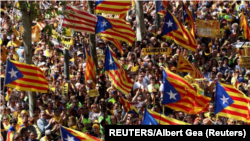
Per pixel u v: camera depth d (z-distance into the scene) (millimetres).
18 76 48844
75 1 71125
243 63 55844
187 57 60938
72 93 54375
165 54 58125
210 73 56188
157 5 67125
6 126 49062
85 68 59969
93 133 47344
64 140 40812
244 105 41938
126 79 50781
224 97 42094
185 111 43281
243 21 64438
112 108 49844
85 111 48469
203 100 43312
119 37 57781
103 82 55688
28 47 52062
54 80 59688
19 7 51906
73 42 64688
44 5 61250
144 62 57594
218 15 68000
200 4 74625
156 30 63812
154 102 51344
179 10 70562
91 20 56875
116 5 59219
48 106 51031
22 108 52938
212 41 62594
